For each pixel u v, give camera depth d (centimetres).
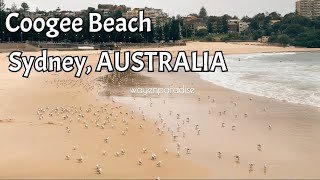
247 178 2672
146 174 2708
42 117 4359
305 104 5259
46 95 5872
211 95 6081
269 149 3312
